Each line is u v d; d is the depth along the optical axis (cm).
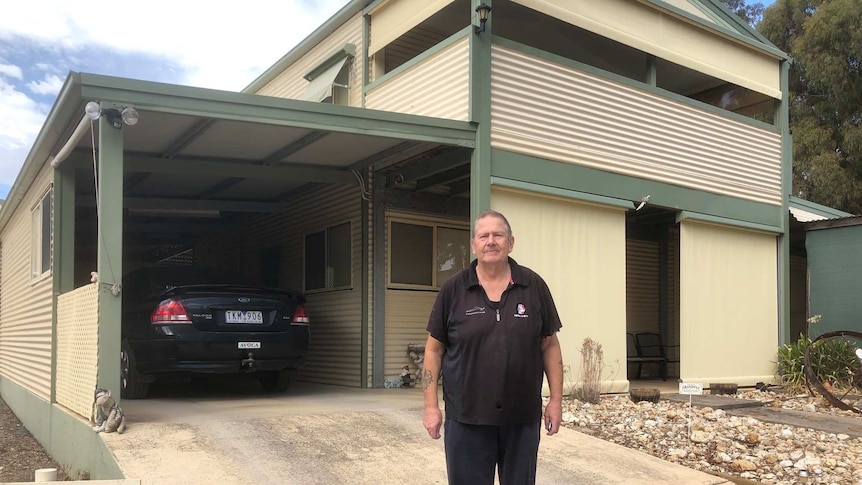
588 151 820
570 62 810
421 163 809
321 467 469
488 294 321
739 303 998
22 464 707
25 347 946
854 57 1983
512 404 311
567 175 796
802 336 1001
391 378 862
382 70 907
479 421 311
